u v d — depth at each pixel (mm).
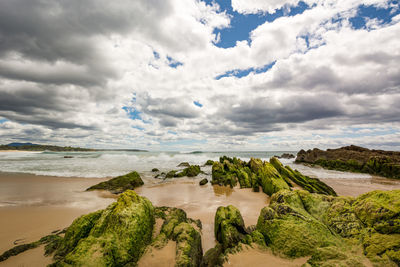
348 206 3096
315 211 3400
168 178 10039
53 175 9883
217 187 7801
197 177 10352
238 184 8242
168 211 4215
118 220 2838
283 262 2420
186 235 2842
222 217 3410
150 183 8727
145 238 2963
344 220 2867
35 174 10125
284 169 9047
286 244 2596
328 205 3410
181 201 5723
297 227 2729
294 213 3004
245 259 2535
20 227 3703
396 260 2029
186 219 4055
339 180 9820
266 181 6969
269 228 2912
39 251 2697
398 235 2268
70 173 10617
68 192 6609
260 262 2455
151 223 3406
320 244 2492
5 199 5621
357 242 2434
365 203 2814
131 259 2492
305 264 2250
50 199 5715
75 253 2266
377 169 11961
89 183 8148
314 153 18500
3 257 2521
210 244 3254
